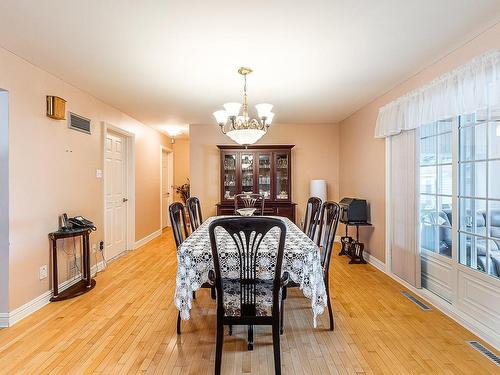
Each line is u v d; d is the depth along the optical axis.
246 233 1.82
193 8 1.97
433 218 3.14
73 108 3.55
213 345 2.24
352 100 4.29
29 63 2.82
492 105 2.14
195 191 5.95
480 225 2.48
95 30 2.25
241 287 1.86
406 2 1.92
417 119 3.07
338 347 2.20
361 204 4.45
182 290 2.06
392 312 2.78
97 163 4.10
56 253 3.04
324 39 2.41
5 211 2.56
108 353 2.12
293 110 4.89
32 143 2.86
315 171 5.98
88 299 3.10
